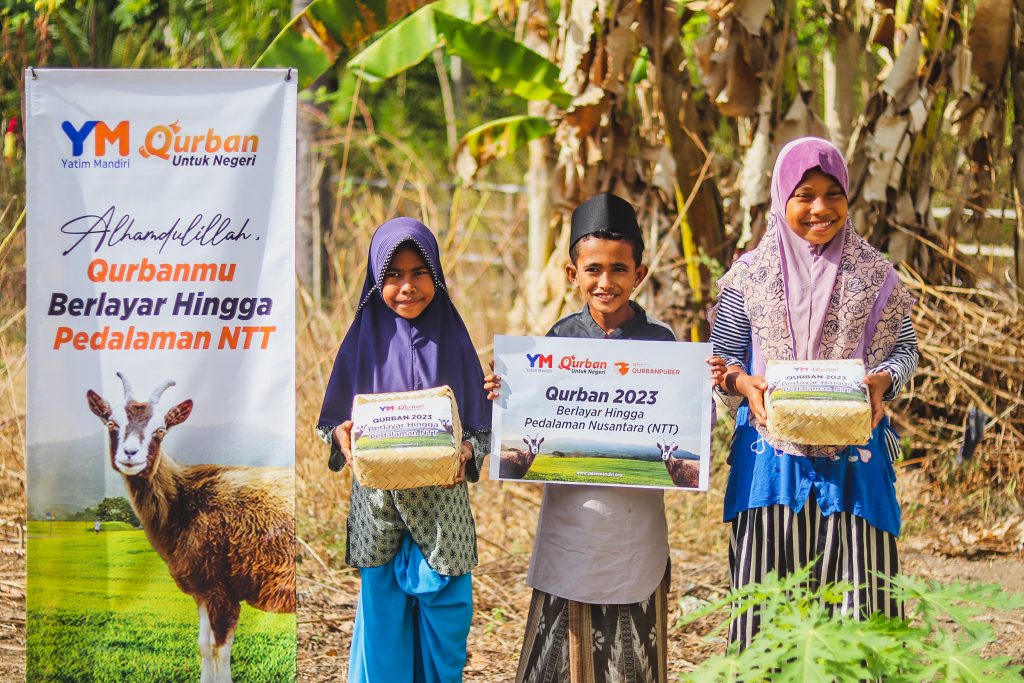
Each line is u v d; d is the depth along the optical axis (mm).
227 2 8672
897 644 2713
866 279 3395
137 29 8492
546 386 3508
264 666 3650
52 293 3514
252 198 3539
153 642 3641
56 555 3584
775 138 5945
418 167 9898
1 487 5422
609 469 3484
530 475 3508
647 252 6520
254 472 3596
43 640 3600
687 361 3475
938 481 6242
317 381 6816
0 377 5840
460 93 14180
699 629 4828
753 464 3461
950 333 6285
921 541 5809
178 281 3543
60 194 3502
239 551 3619
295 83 3521
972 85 6926
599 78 5934
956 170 6898
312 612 5000
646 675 3508
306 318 6770
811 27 7973
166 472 3588
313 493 6094
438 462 3205
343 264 8961
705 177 6504
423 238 3473
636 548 3486
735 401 3588
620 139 6250
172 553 3615
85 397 3549
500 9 6074
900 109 5988
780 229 3463
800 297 3412
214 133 3520
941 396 6477
